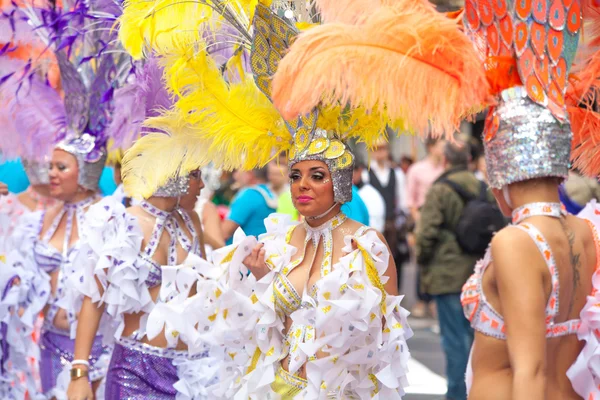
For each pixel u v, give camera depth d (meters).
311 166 3.51
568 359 2.93
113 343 4.82
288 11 3.69
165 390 4.34
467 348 6.98
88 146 5.26
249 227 7.14
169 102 4.47
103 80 5.13
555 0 2.91
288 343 3.59
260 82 3.67
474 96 2.77
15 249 5.30
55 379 5.13
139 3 3.85
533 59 2.86
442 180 7.00
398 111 2.83
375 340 3.41
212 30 3.86
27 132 5.50
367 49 2.80
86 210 5.36
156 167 4.10
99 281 4.40
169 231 4.50
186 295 4.02
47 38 5.33
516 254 2.74
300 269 3.59
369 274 3.39
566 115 2.87
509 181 2.84
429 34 2.77
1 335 5.39
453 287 6.91
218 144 3.93
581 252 2.92
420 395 7.44
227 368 3.87
